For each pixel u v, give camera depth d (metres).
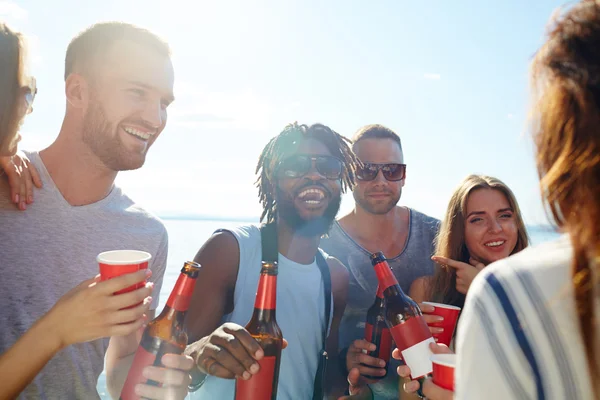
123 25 1.75
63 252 1.70
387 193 2.54
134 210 1.96
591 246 0.59
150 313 1.93
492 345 0.62
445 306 1.56
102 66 1.69
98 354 1.77
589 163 0.58
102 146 1.73
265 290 1.33
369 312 1.86
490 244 2.26
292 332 1.88
